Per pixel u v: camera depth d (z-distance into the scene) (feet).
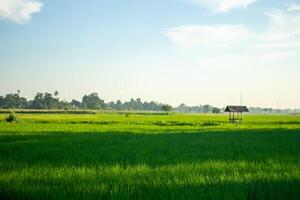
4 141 64.69
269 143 61.31
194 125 158.92
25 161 38.22
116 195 22.65
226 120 228.43
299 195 22.43
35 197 22.52
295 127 138.72
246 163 36.47
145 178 28.50
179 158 40.73
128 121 188.03
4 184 26.23
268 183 25.98
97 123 165.17
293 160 38.63
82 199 21.88
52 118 230.89
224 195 22.38
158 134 86.79
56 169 32.83
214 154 44.80
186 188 24.57
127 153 45.78
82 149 50.78
